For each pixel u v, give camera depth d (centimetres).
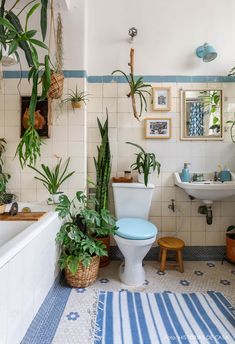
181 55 226
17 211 187
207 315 151
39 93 204
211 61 226
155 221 232
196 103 228
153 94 225
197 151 229
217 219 231
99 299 166
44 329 138
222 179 220
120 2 224
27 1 192
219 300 166
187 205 231
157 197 231
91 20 224
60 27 204
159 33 225
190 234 232
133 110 215
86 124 219
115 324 142
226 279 196
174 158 229
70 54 209
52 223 170
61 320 145
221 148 229
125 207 212
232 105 229
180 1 225
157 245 230
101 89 225
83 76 209
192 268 215
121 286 183
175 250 213
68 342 129
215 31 226
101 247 185
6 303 104
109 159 215
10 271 107
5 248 111
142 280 188
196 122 228
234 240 211
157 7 225
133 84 206
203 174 228
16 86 208
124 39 225
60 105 209
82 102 209
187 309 156
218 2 225
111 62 225
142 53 225
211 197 206
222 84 227
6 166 211
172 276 200
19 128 210
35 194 212
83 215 185
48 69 123
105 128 214
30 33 114
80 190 212
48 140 211
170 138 228
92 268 180
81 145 211
